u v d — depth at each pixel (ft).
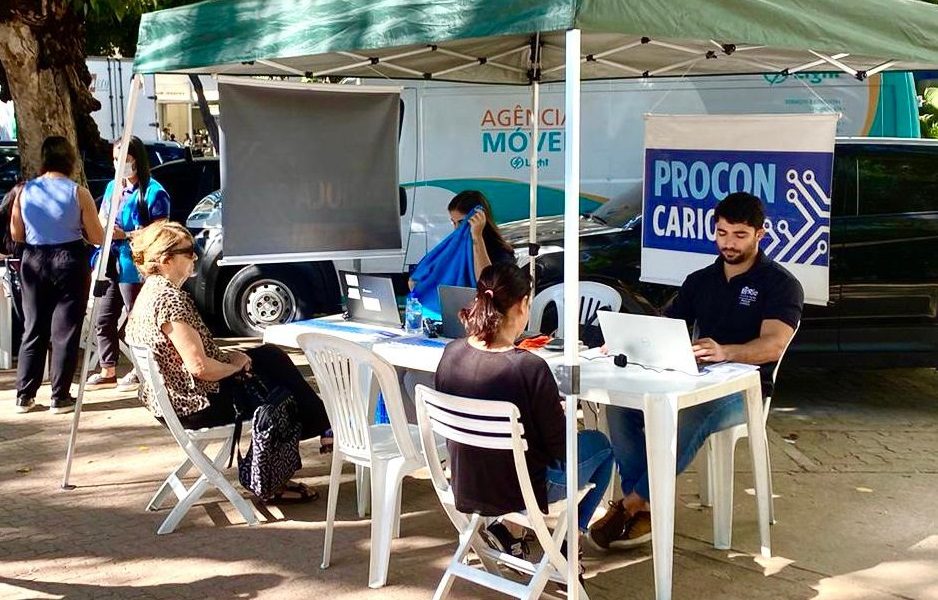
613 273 24.41
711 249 19.10
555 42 19.47
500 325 12.17
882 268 22.62
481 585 13.30
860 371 27.55
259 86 20.13
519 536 15.03
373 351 15.16
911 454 20.01
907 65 18.15
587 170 28.58
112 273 24.86
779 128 17.95
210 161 34.99
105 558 15.05
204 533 16.03
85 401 24.20
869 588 13.82
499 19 11.57
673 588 13.84
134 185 24.29
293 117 20.67
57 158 22.39
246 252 20.36
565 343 11.93
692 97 28.35
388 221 22.33
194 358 15.55
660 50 18.99
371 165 21.91
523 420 12.00
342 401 14.33
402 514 16.87
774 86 28.27
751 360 14.66
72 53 27.63
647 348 14.30
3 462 19.67
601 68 21.07
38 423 22.35
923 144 22.94
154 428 22.00
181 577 14.33
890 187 22.79
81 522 16.55
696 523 16.35
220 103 19.74
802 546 15.35
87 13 28.58
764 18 12.38
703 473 17.07
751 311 15.16
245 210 20.26
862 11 13.50
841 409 23.61
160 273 16.30
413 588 13.96
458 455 12.22
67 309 22.76
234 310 30.68
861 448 20.42
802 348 22.88
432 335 16.88
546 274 24.82
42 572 14.52
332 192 21.44
